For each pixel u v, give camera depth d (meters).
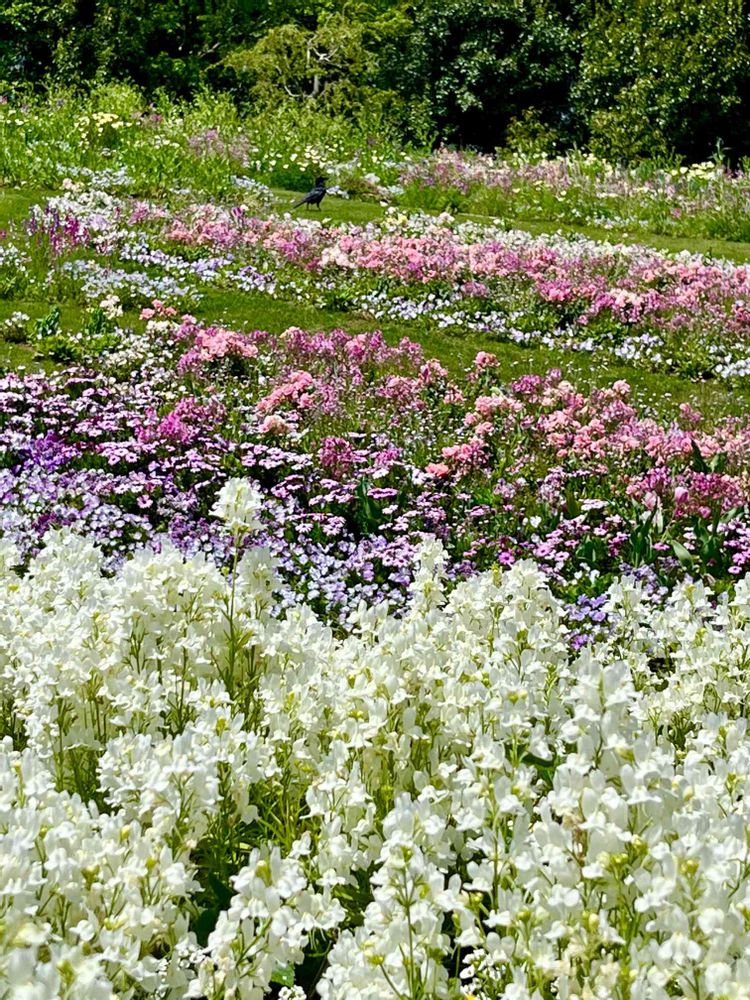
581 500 7.77
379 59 37.97
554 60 36.25
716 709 3.64
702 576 6.74
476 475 8.23
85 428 8.13
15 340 10.82
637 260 15.48
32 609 3.78
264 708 3.32
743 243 19.30
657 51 31.22
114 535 6.66
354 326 12.59
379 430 8.99
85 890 2.37
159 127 23.78
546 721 3.31
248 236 14.81
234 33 40.66
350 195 21.38
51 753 3.11
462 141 37.56
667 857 2.16
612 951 2.28
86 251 14.02
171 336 11.01
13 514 6.64
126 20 37.50
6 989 1.93
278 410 9.02
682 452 8.44
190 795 2.67
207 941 2.62
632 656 3.97
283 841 2.96
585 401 9.78
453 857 2.74
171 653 3.56
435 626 3.70
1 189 17.48
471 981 2.71
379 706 3.04
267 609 3.83
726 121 30.28
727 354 12.22
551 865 2.29
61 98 28.03
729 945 2.12
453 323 12.98
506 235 17.56
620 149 30.83
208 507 7.48
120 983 2.26
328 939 2.80
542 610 3.96
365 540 7.04
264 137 24.59
